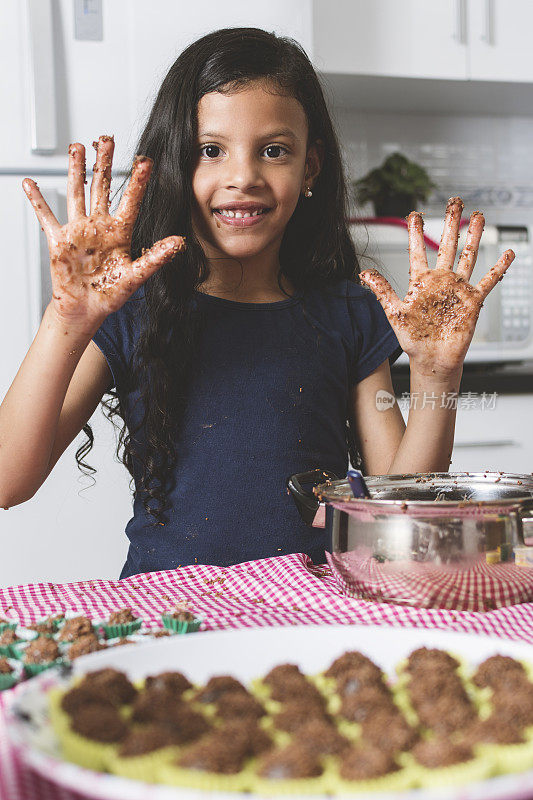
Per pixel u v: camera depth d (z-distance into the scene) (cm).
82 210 80
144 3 187
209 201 103
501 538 66
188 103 101
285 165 102
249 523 105
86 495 183
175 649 50
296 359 112
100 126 186
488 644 51
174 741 39
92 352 108
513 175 267
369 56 222
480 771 36
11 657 57
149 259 78
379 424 119
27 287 183
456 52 227
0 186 181
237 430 107
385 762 37
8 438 88
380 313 122
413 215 90
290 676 46
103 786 33
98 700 43
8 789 38
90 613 68
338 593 73
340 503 70
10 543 182
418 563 66
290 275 121
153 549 106
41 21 180
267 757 38
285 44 109
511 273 215
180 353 106
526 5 231
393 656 52
